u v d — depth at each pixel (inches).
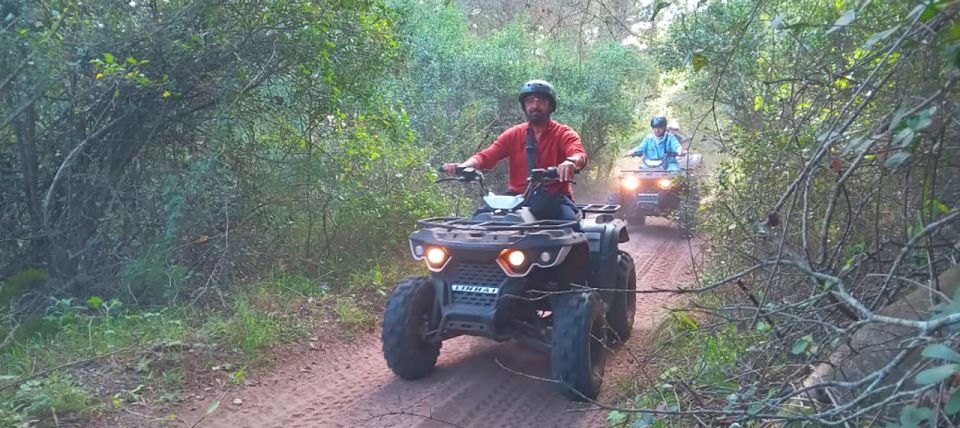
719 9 258.4
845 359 113.1
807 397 116.6
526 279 176.2
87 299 235.3
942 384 84.4
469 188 413.1
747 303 180.4
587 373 169.3
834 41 154.3
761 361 153.3
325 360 214.5
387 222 323.0
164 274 241.4
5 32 211.5
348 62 285.3
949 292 109.0
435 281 184.5
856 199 158.1
